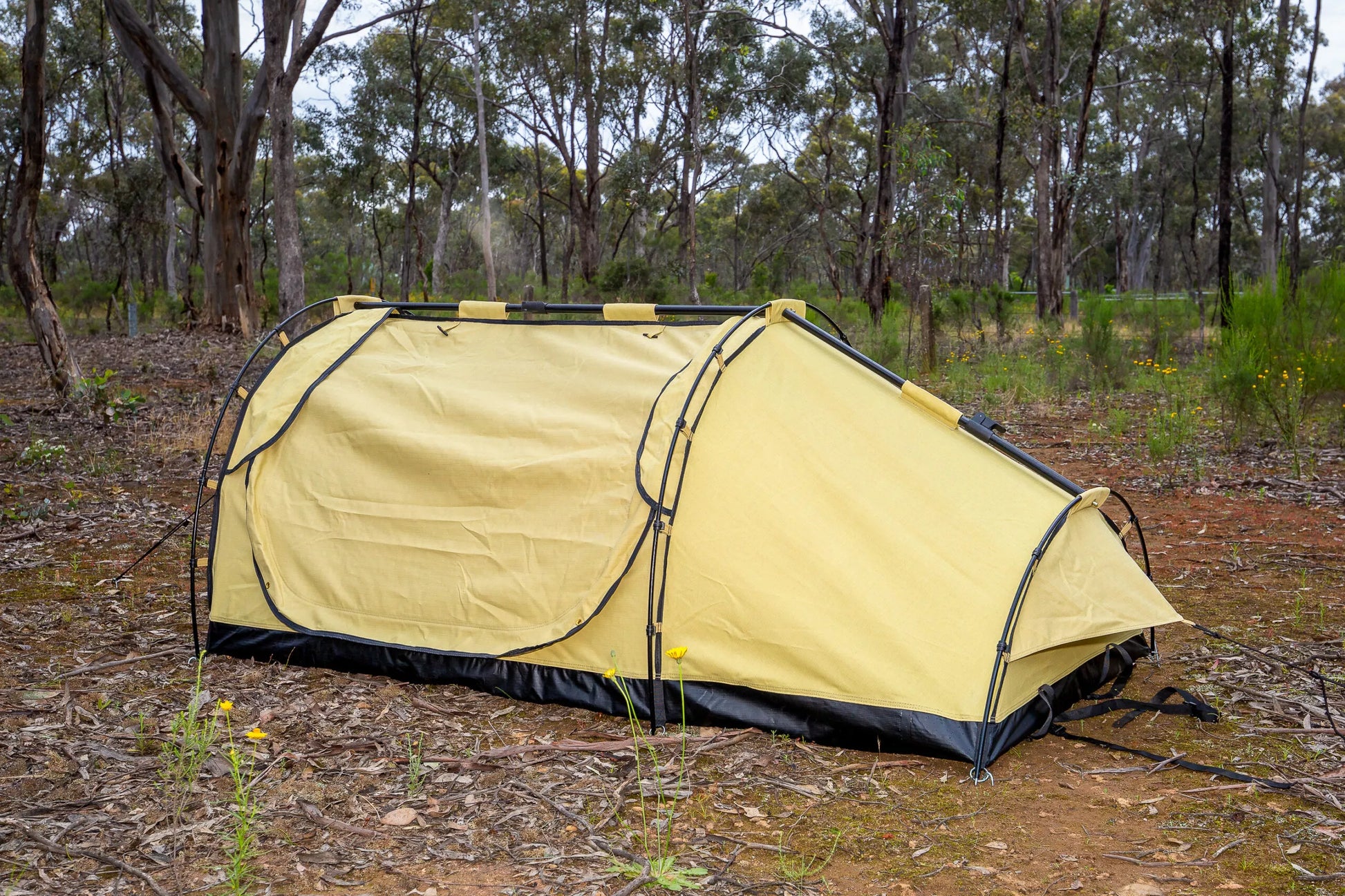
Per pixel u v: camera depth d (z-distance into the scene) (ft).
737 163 134.31
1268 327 34.04
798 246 169.37
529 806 11.12
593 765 12.15
